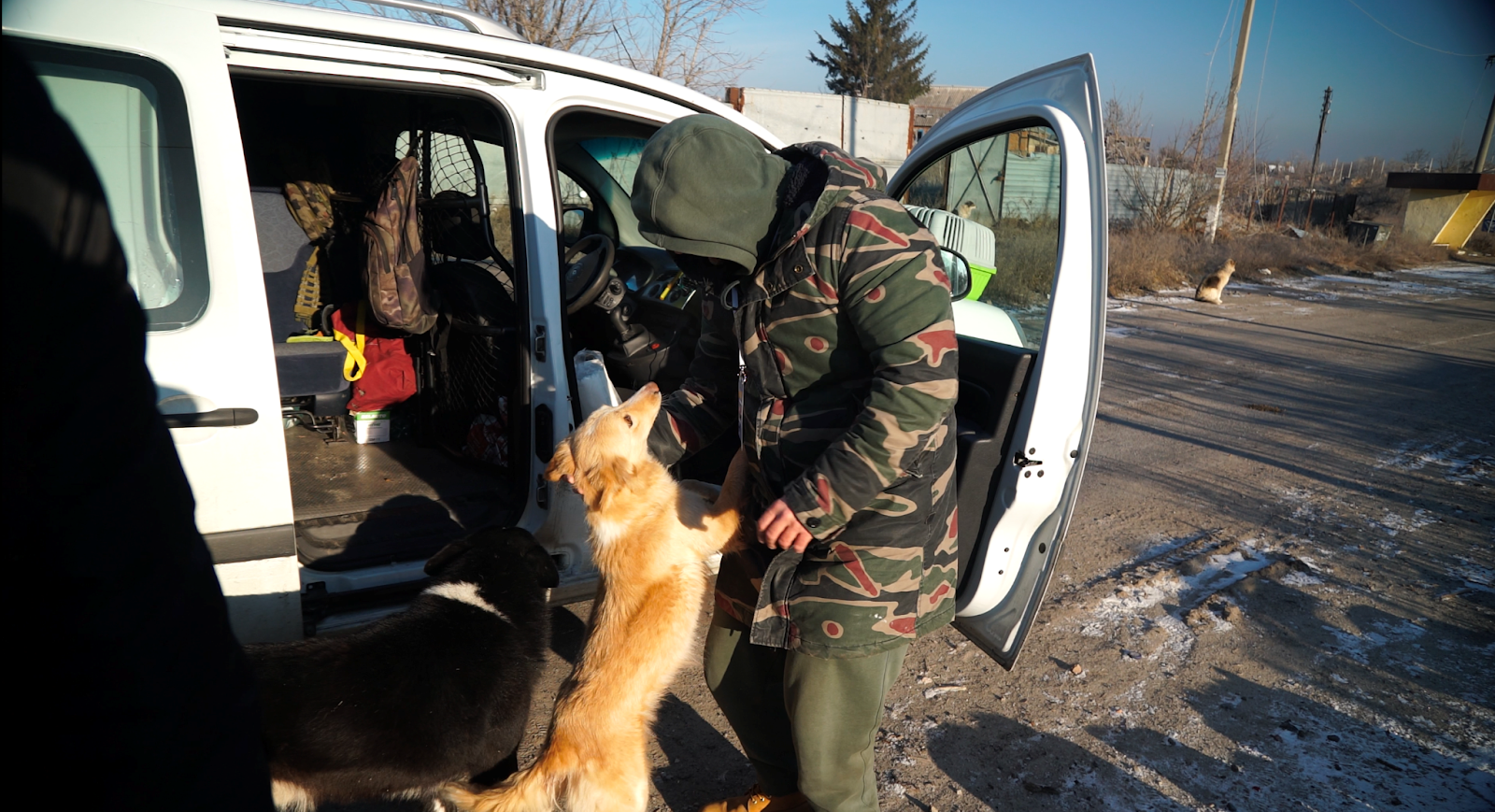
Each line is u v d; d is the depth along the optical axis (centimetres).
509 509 300
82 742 84
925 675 310
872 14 3878
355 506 305
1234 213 2231
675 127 163
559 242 280
